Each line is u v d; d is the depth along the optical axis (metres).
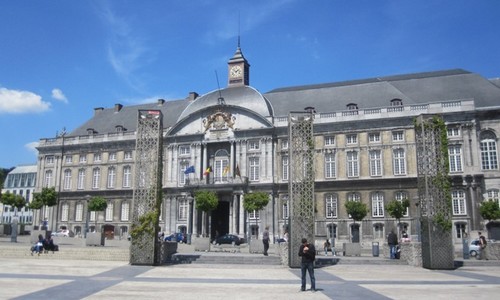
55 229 62.34
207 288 15.66
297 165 25.58
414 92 53.22
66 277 18.55
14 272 20.09
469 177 46.56
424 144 25.48
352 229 49.97
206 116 57.19
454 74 54.38
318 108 55.25
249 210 46.28
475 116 47.53
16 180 102.31
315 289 15.48
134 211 26.23
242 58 61.66
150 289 15.28
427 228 24.59
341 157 51.72
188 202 55.00
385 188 49.47
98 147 62.78
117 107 68.88
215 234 57.03
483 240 29.94
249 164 54.44
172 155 57.84
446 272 22.47
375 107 51.91
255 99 56.66
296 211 24.98
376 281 18.25
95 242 38.72
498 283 17.55
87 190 61.94
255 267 24.84
